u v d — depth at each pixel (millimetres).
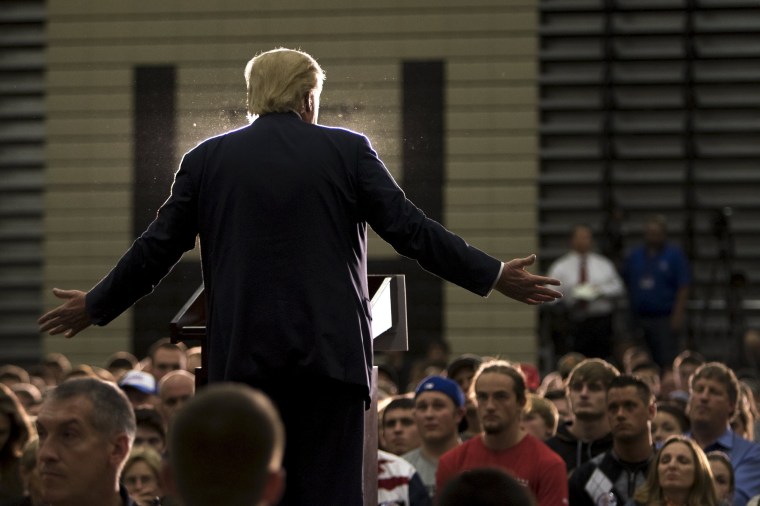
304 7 22031
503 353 21547
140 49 22172
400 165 21641
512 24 22219
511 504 3293
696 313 21719
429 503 9367
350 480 5203
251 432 2807
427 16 22094
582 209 22641
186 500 2807
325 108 16297
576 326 19391
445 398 10172
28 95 23531
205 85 21969
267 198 5168
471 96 22094
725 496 9445
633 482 9445
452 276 5355
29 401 13250
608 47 23094
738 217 22875
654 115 23188
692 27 23188
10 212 23203
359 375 5164
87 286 22266
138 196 22094
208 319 5297
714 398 10469
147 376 12328
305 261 5145
